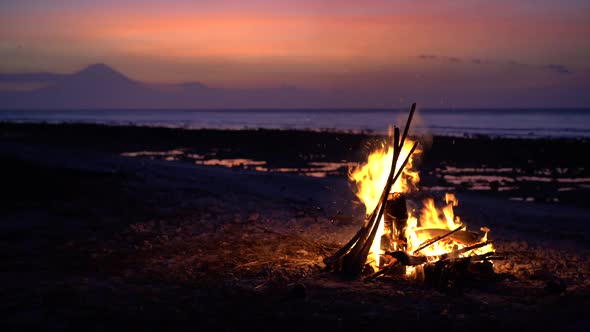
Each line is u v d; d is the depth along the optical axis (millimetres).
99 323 4492
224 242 7566
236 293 5336
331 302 5094
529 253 7160
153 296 5188
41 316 4594
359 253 6008
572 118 104812
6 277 5695
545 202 12219
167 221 9008
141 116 149375
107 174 14461
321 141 34344
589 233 8469
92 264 6363
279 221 9172
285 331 4410
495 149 27766
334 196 11891
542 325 4523
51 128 52812
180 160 23625
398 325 4531
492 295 5352
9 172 13797
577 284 5758
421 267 5797
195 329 4430
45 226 8547
